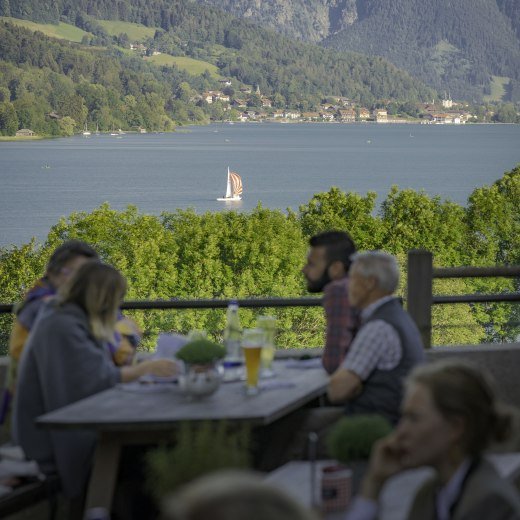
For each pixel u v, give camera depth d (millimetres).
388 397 7039
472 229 86938
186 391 7035
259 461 7930
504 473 6824
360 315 8117
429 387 4191
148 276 75500
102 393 7328
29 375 7371
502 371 10078
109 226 77938
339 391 7078
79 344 7352
